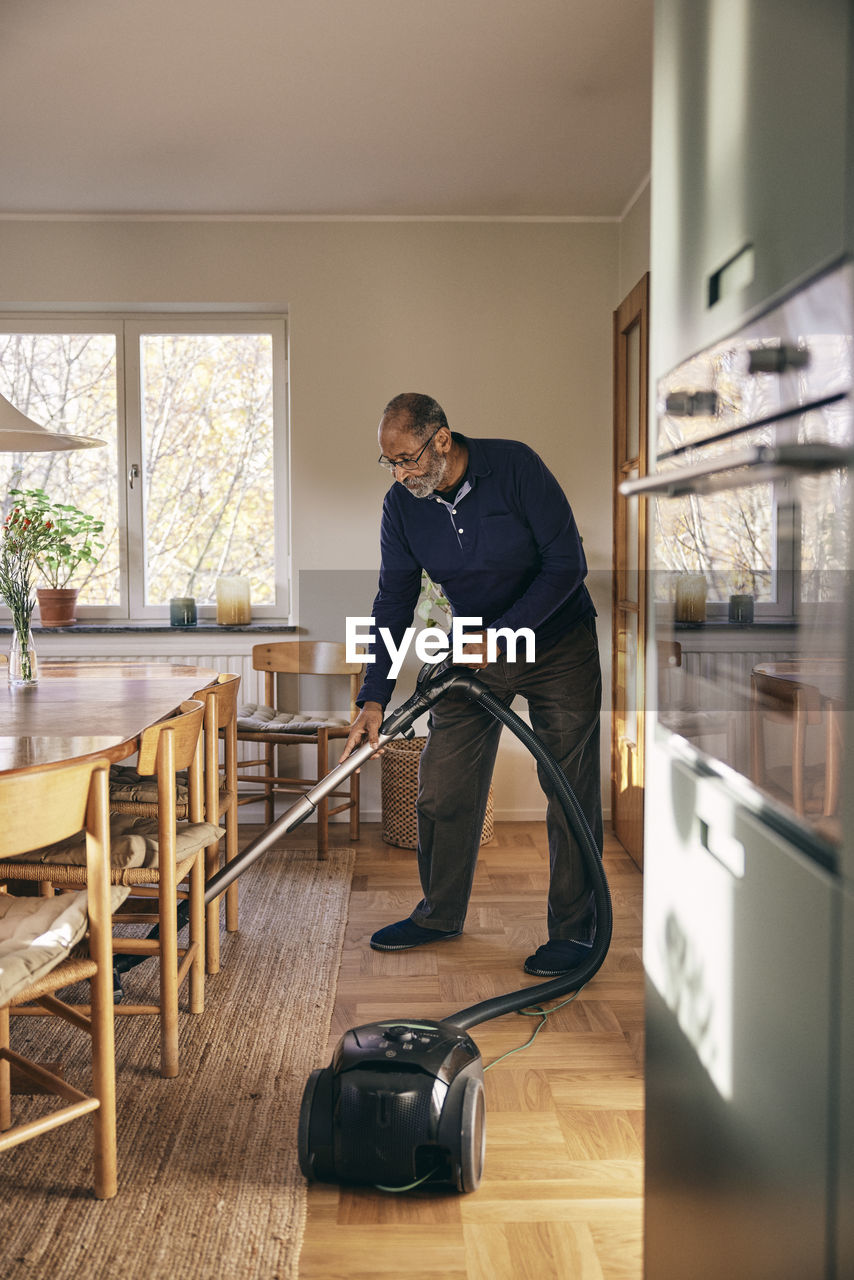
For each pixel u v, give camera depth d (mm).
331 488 4105
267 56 2715
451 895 2842
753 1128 972
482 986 2566
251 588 4328
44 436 2883
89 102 2990
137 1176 1752
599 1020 2383
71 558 4105
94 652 4145
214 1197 1693
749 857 975
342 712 4195
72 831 1606
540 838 3971
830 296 793
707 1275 1089
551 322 4051
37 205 3891
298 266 4031
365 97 2959
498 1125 1933
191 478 4285
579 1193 1724
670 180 1184
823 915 822
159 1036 2301
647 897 1306
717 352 1037
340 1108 1694
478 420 4070
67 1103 2004
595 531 4090
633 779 3646
